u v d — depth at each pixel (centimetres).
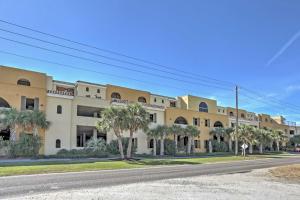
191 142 5850
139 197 1193
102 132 4725
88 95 5109
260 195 1316
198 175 2150
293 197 1286
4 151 3544
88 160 3519
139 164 3128
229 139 6681
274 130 8438
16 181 1675
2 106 4025
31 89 4047
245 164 3422
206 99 7025
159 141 5269
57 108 4259
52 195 1207
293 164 3450
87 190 1354
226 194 1320
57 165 2728
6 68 4206
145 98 5916
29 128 3750
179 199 1173
